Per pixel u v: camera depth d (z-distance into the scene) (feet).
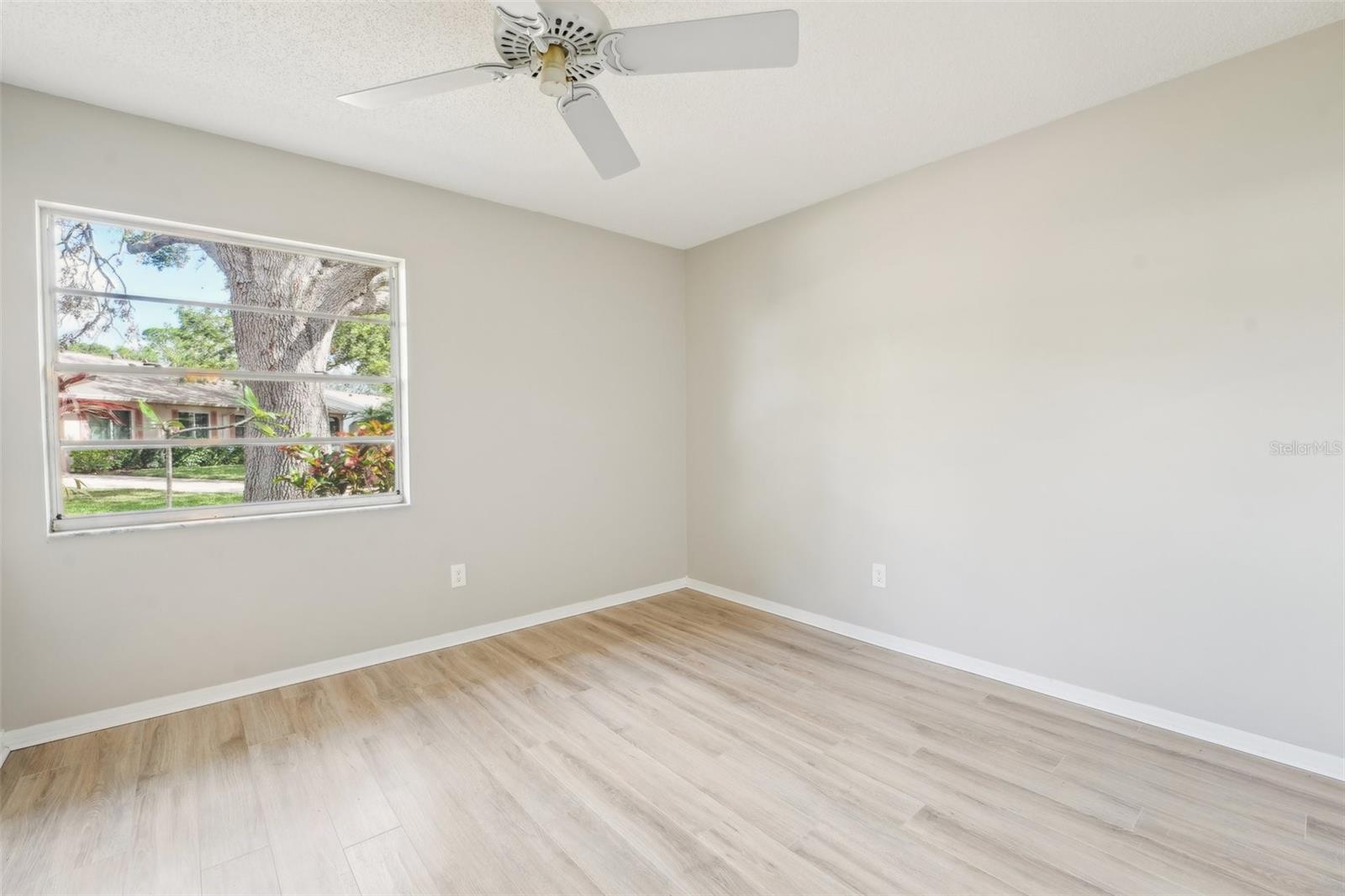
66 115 7.29
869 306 10.37
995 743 7.13
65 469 7.57
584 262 12.16
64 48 6.32
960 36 6.30
